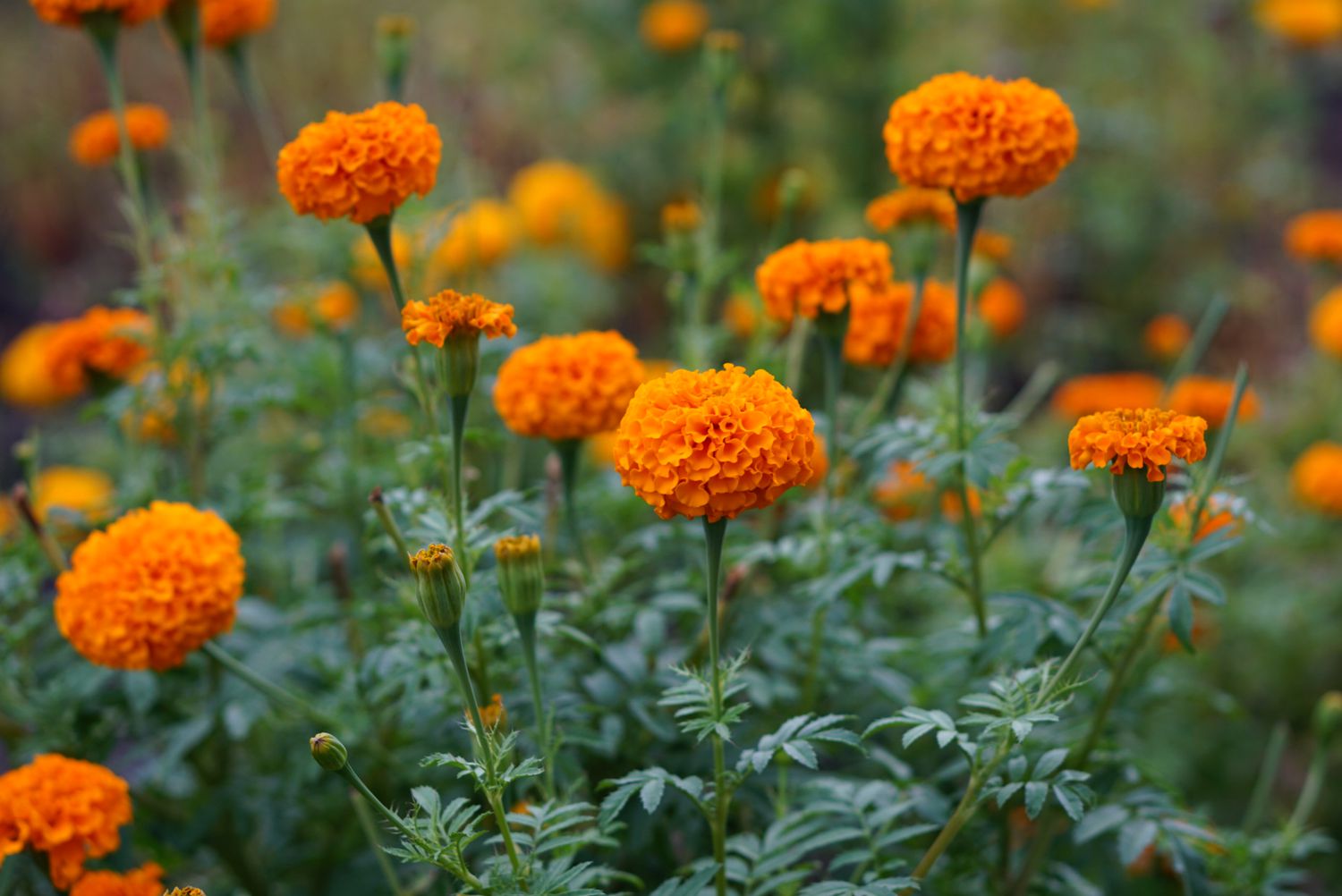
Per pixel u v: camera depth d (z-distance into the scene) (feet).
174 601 6.14
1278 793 10.71
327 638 7.84
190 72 8.54
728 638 7.13
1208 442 9.82
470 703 4.96
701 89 16.85
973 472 6.24
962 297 6.36
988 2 17.90
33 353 13.50
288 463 11.16
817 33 16.34
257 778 7.66
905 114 6.01
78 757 7.34
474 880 4.79
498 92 18.85
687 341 8.99
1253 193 19.21
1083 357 17.49
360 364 8.99
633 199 17.51
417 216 7.82
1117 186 17.74
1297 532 11.31
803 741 5.02
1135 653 6.22
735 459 4.48
